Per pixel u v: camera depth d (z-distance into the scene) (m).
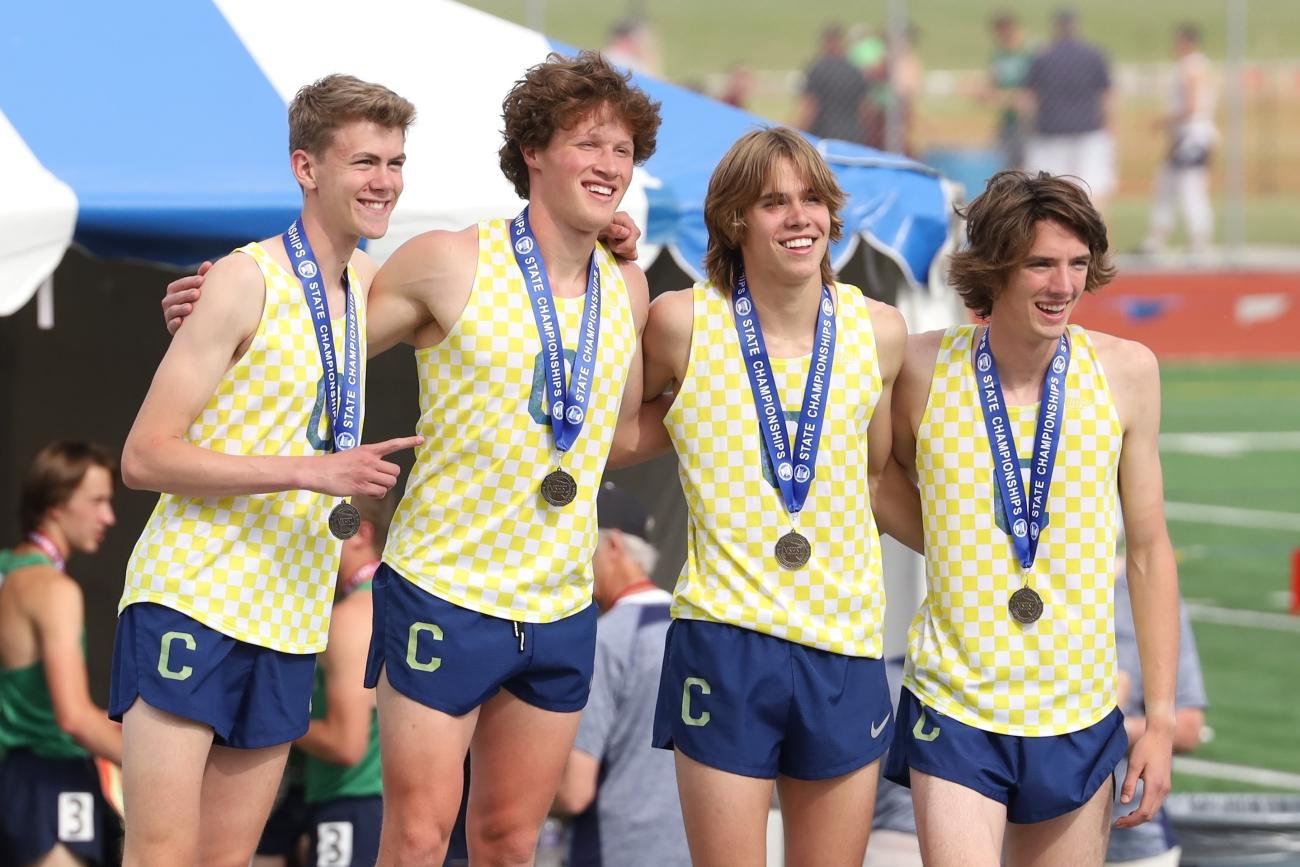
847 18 79.00
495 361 9.85
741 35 75.31
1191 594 30.36
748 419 10.17
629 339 10.27
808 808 10.44
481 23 16.70
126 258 12.25
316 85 9.63
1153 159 74.50
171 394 9.38
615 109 9.82
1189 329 53.56
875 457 10.75
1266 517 36.66
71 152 12.65
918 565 16.41
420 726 9.88
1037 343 10.25
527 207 10.23
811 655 10.12
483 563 9.93
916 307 16.19
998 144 50.38
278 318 9.55
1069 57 49.91
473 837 10.53
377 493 9.27
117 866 14.67
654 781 12.86
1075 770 10.30
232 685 9.64
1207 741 22.30
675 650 10.31
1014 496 10.30
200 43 14.44
